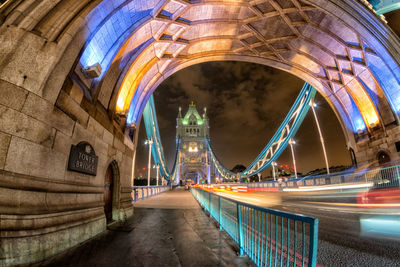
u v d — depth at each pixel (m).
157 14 8.92
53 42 4.18
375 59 13.46
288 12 12.58
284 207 10.38
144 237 5.28
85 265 3.45
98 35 6.03
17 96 3.67
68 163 4.88
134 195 15.70
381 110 15.14
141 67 11.02
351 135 18.05
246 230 3.84
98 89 6.56
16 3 3.97
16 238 3.34
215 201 7.44
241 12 12.38
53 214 4.12
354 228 5.70
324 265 3.39
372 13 10.88
